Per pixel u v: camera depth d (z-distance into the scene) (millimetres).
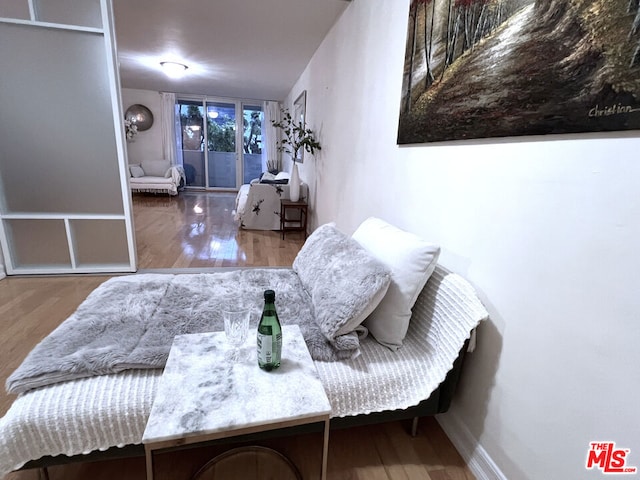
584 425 815
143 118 7227
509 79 1001
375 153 2096
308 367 976
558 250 870
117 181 2672
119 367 996
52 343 1081
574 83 804
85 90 2443
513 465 1035
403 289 1213
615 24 704
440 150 1396
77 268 2768
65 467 1148
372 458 1237
